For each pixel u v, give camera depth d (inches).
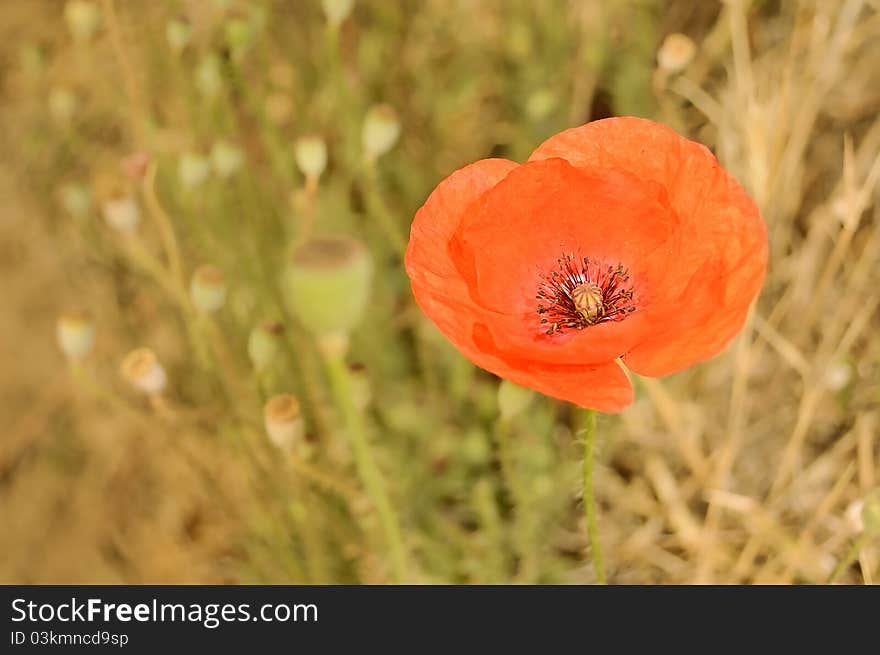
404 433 21.4
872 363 20.7
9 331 25.0
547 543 20.9
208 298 18.2
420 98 25.8
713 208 14.6
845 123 22.5
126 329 23.7
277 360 21.0
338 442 21.3
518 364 14.6
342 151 24.2
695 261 14.7
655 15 24.9
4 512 22.7
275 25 26.0
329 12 20.8
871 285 21.0
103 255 23.3
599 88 25.0
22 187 26.9
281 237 22.6
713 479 20.5
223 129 21.4
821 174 22.4
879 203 21.5
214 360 20.2
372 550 20.5
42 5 29.4
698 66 24.5
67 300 25.0
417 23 26.3
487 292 15.2
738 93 21.8
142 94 24.9
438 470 21.1
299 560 20.5
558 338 15.4
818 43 21.9
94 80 26.3
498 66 25.8
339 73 21.3
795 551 19.5
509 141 25.2
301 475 18.6
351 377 17.0
